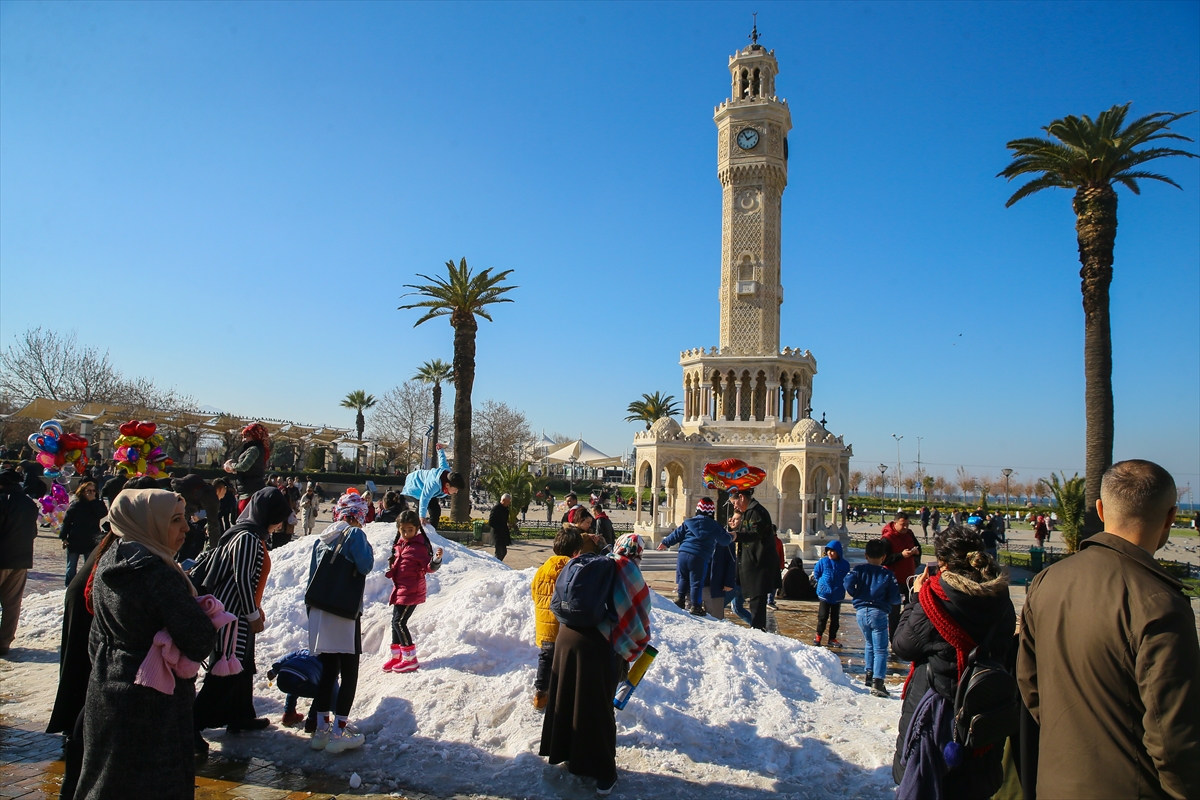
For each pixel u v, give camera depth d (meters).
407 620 8.48
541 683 7.52
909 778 4.82
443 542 12.34
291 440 66.88
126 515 4.71
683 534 12.66
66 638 5.94
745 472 20.19
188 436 53.97
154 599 4.50
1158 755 3.16
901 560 11.89
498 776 6.61
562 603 6.46
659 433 34.16
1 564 9.72
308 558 10.99
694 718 7.68
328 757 6.89
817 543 31.62
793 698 8.61
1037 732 4.09
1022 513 79.94
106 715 4.48
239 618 6.83
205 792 6.21
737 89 41.00
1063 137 26.81
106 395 56.12
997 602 4.80
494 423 81.56
